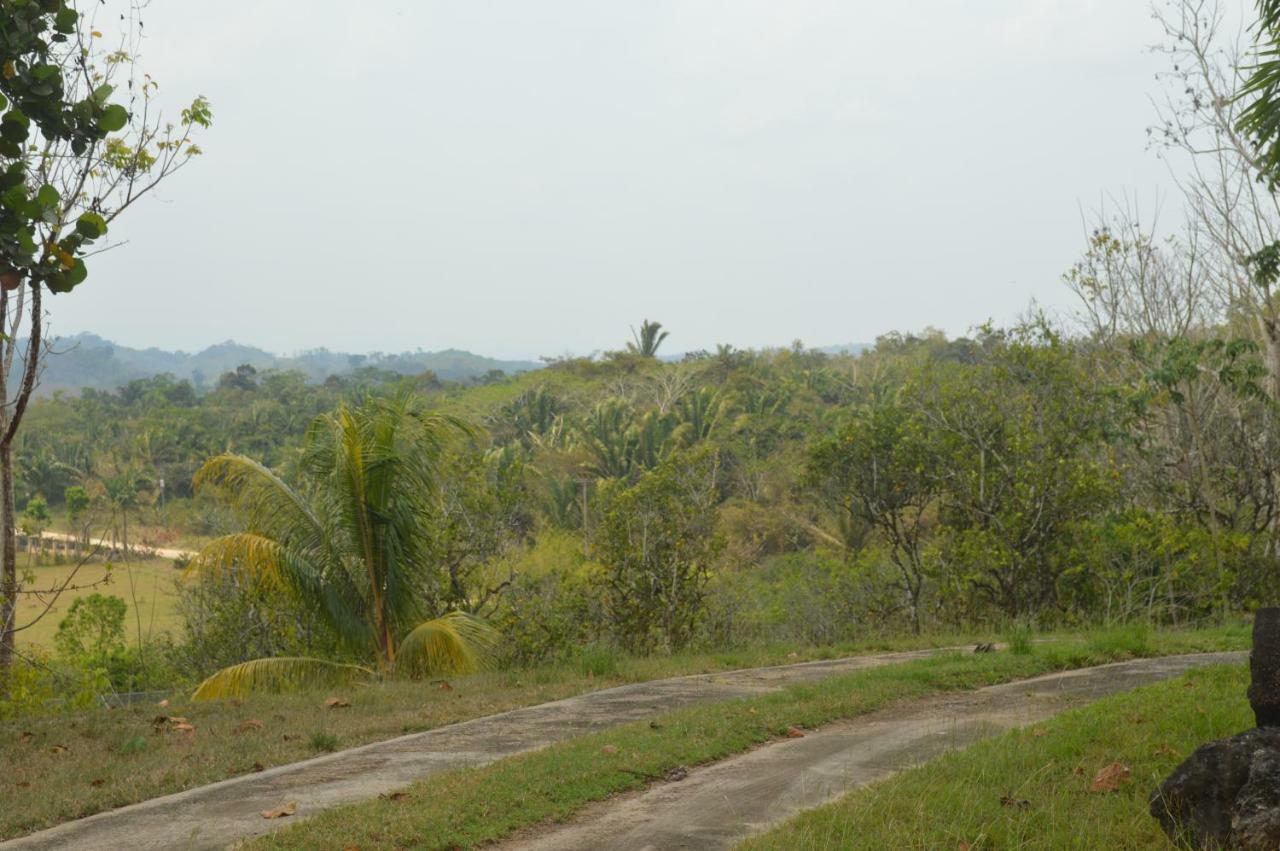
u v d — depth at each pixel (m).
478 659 16.44
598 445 61.31
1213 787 6.08
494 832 6.98
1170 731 8.40
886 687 12.06
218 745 10.09
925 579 23.03
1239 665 11.33
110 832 7.27
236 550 16.06
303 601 16.56
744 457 62.12
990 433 21.80
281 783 8.55
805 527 47.53
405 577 17.11
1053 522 20.89
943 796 7.09
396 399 17.12
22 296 15.76
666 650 19.06
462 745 9.95
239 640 20.89
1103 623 19.89
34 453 110.62
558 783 7.96
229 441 110.06
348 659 17.48
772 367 97.88
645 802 7.84
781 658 16.08
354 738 10.33
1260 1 9.80
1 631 14.71
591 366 99.81
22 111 7.06
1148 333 26.55
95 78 15.20
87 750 10.25
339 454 16.41
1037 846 6.22
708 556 20.27
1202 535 20.86
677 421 67.19
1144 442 25.28
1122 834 6.28
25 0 6.98
